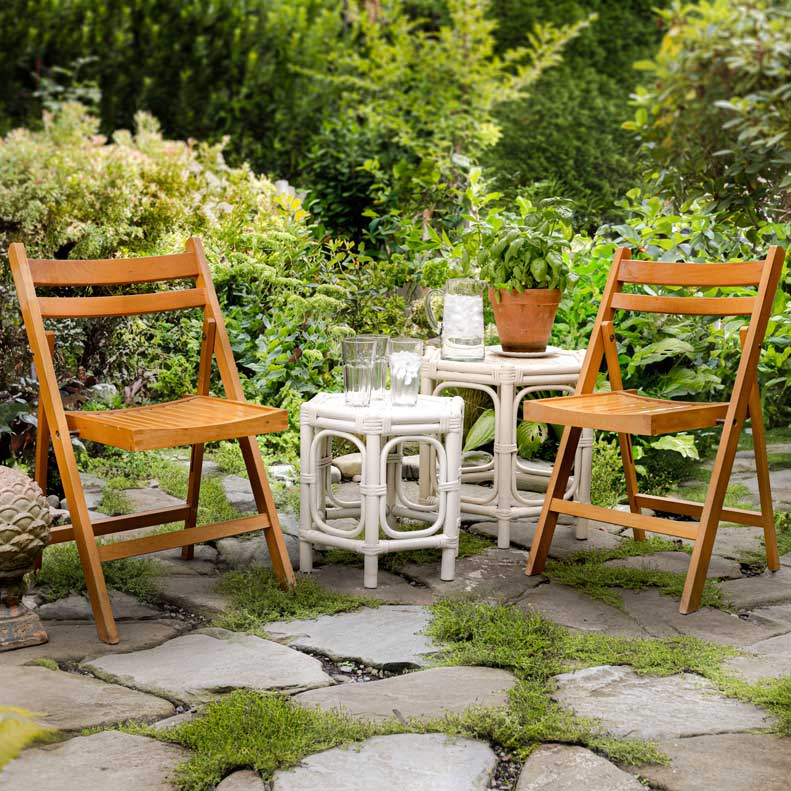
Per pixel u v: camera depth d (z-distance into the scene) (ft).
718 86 18.60
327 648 8.25
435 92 30.63
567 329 15.20
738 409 9.39
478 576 10.07
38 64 33.58
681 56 18.76
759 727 6.89
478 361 11.23
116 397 14.61
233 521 9.37
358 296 16.93
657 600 9.42
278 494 12.62
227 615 8.89
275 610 9.04
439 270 16.55
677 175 17.24
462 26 32.22
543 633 8.46
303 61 33.24
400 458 11.01
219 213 19.79
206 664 7.88
